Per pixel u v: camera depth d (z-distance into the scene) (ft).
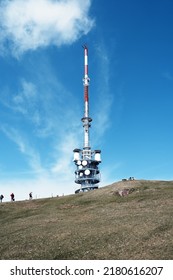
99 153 443.73
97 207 202.18
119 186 242.99
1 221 198.90
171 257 99.45
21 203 249.75
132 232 125.18
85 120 457.27
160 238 114.93
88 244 119.44
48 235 139.64
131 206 186.39
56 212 206.69
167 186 233.96
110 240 120.26
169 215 144.87
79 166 436.35
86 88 476.13
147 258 100.78
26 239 138.51
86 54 491.31
